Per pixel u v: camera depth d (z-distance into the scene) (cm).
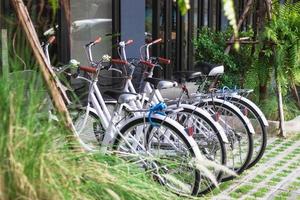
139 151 345
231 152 427
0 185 198
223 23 1157
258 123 470
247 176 465
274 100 653
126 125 362
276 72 607
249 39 634
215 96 459
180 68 1027
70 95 356
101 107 396
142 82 457
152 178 274
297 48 598
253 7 656
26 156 206
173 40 1009
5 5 609
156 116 355
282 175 473
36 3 486
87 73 410
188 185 327
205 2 1114
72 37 766
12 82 224
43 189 204
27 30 255
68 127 250
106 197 222
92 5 805
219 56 648
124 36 853
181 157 334
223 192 417
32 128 215
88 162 238
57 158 222
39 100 231
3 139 203
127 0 857
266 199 408
